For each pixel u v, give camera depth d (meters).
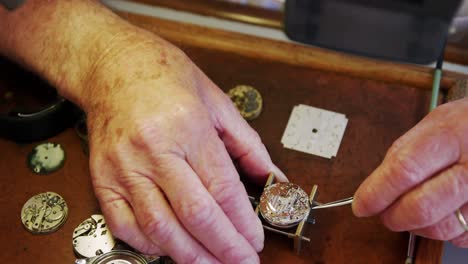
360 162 0.47
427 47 0.39
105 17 0.47
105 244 0.43
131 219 0.41
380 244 0.44
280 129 0.48
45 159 0.47
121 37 0.45
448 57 0.50
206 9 0.53
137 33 0.46
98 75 0.44
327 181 0.46
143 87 0.43
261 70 0.51
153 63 0.44
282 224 0.43
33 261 0.44
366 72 0.50
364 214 0.42
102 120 0.43
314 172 0.47
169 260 0.43
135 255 0.43
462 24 0.47
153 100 0.42
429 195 0.39
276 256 0.44
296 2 0.39
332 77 0.50
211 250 0.41
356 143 0.47
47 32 0.47
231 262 0.41
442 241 0.43
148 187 0.41
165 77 0.43
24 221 0.45
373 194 0.40
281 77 0.50
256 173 0.45
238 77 0.51
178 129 0.41
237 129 0.44
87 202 0.46
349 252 0.44
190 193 0.40
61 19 0.47
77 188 0.46
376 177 0.40
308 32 0.40
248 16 0.53
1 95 0.48
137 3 0.54
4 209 0.45
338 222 0.45
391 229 0.42
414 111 0.48
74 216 0.45
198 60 0.51
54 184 0.46
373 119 0.48
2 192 0.46
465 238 0.42
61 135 0.48
